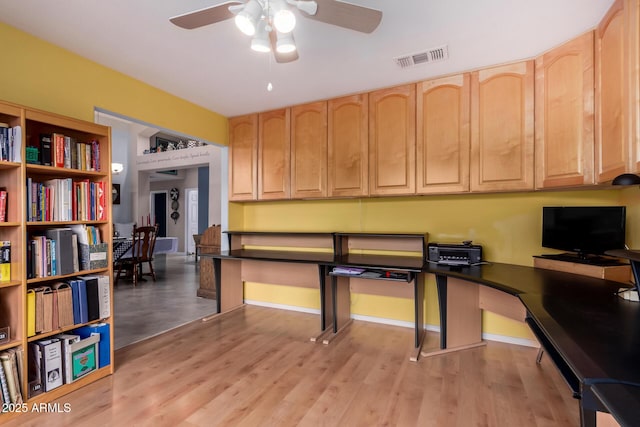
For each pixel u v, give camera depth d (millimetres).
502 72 2438
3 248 1789
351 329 3152
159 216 10648
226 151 3803
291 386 2098
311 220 3686
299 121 3316
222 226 3883
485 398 1944
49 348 1915
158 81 2764
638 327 1135
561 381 2133
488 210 2879
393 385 2104
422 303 2943
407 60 2379
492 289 2531
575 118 2020
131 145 7930
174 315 3623
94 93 2420
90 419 1752
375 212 3363
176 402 1920
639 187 1989
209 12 1396
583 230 2166
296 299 3783
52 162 1986
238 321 3410
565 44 2098
